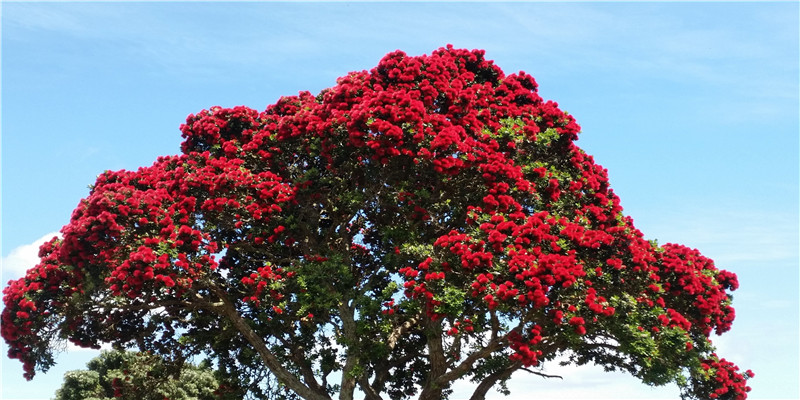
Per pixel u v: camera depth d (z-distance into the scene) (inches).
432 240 970.1
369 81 1022.4
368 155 940.6
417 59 1027.3
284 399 1063.6
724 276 1047.0
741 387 1026.1
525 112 1024.9
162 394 1144.8
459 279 856.9
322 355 1054.4
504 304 804.0
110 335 1061.1
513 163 948.0
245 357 1091.9
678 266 957.8
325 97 1017.5
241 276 1061.8
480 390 976.3
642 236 1014.4
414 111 928.9
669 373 906.7
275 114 1099.9
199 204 976.3
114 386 1127.6
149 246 885.8
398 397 1146.7
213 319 1066.1
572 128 1013.8
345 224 1067.3
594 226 976.3
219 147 1060.5
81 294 941.8
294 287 976.3
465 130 987.3
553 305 818.2
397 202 963.3
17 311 918.4
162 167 1058.7
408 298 888.9
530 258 813.2
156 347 1121.4
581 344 981.2
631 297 865.5
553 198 952.9
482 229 852.6
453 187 964.0
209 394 1411.2
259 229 987.3
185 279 904.9
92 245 886.4
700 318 969.5
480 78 1111.0
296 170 1024.2
